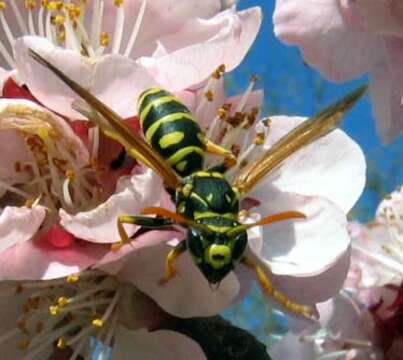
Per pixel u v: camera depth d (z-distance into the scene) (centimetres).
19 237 5
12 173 5
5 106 5
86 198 5
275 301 5
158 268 5
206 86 5
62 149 5
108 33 5
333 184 5
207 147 5
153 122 5
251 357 5
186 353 5
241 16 5
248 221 5
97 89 5
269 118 5
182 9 5
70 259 5
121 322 5
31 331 5
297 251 5
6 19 5
